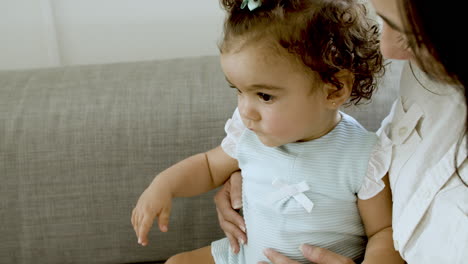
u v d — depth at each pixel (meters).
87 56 1.44
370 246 0.82
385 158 0.79
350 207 0.84
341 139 0.82
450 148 0.68
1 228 1.04
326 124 0.81
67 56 1.44
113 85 1.08
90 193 1.04
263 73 0.73
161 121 1.03
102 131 1.03
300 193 0.83
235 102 1.04
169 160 1.03
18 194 1.03
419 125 0.76
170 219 1.06
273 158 0.86
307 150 0.83
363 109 1.04
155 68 1.13
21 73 1.14
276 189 0.85
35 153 1.02
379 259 0.79
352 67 0.77
